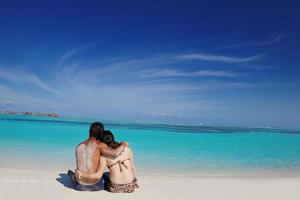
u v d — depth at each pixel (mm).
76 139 25734
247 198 7867
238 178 10977
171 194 7891
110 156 7688
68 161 14242
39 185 8234
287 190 8945
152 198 7391
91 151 7652
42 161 13953
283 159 19312
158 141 30391
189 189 8586
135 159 16406
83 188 7672
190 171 13297
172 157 17922
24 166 12469
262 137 46656
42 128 39750
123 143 7898
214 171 13602
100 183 7750
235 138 41594
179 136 40094
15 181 8609
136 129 55406
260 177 11820
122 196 7387
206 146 27016
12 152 16328
